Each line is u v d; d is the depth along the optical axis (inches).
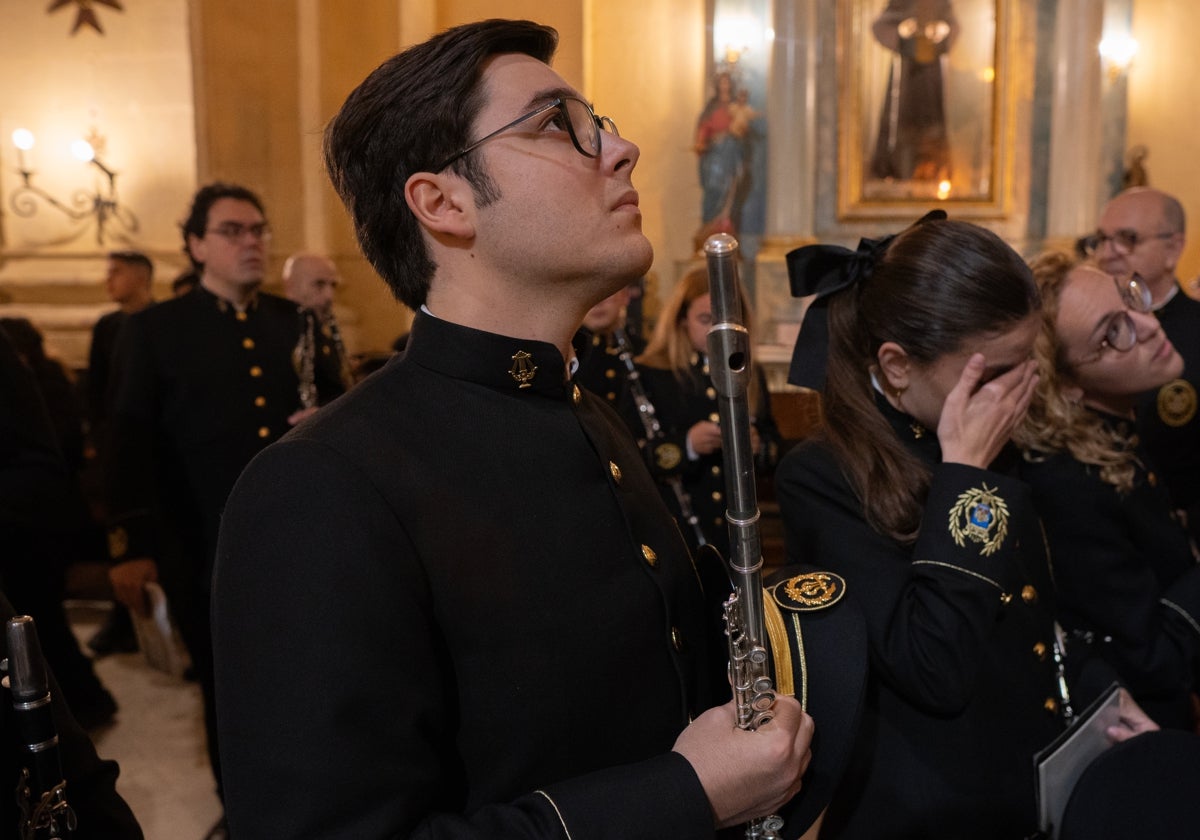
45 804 31.8
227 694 27.2
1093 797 42.7
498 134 30.7
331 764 25.5
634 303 263.0
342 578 26.8
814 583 38.5
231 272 103.6
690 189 278.4
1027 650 45.4
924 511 43.2
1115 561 52.5
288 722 25.9
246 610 27.1
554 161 30.9
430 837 26.2
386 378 32.4
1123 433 56.7
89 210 233.6
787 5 265.9
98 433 159.0
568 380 34.8
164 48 228.1
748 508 32.1
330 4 224.5
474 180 31.0
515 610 29.7
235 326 104.7
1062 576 53.7
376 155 32.5
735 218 269.9
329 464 28.2
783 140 267.7
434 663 28.3
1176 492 103.3
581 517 32.2
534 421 32.7
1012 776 43.6
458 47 31.4
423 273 33.2
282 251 225.5
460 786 29.1
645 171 278.5
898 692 42.0
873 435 45.8
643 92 277.0
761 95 268.7
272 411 104.2
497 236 31.2
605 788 28.0
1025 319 43.3
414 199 31.5
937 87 265.7
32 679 31.8
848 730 35.3
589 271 31.6
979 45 264.1
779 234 269.9
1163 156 263.6
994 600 41.3
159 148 230.5
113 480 99.4
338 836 25.3
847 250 47.8
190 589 99.5
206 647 98.7
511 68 31.6
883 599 42.4
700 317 111.3
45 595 114.3
